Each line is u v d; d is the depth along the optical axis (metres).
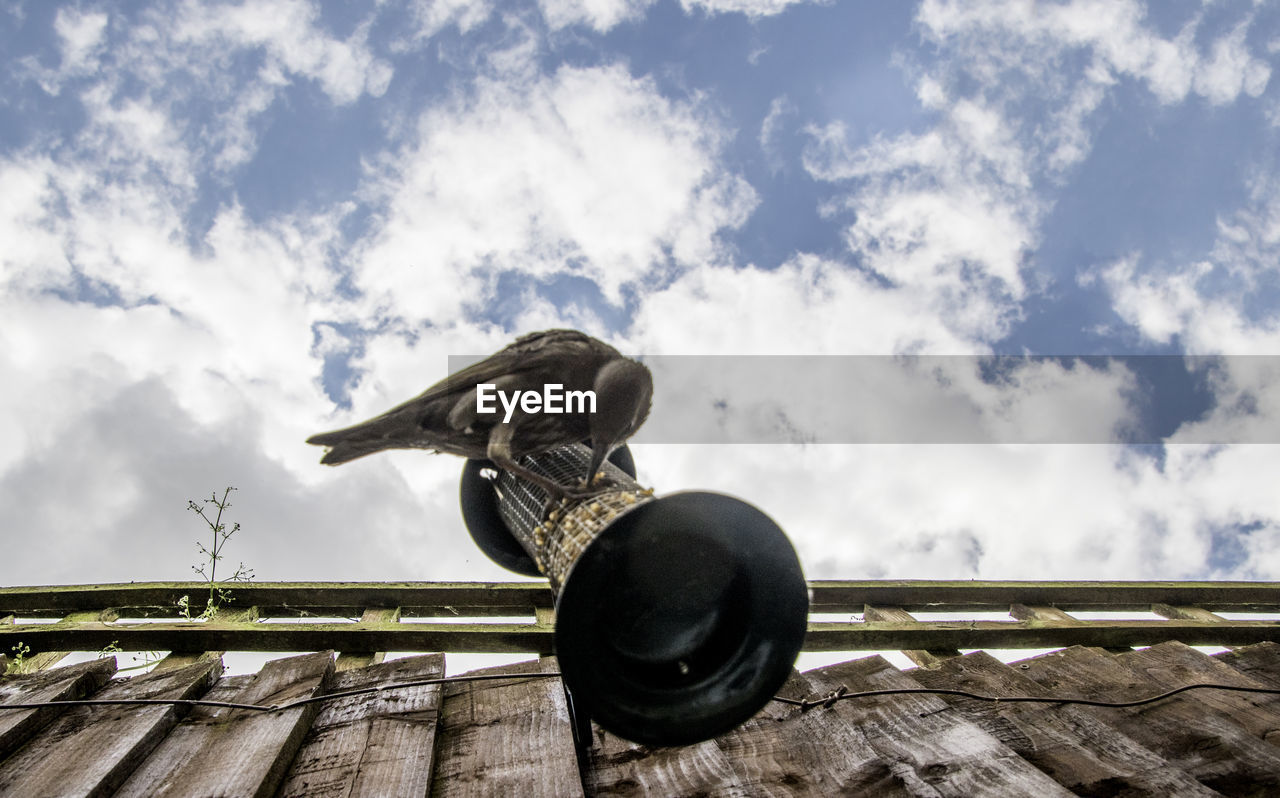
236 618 0.90
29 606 0.89
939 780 0.57
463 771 0.57
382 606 0.94
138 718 0.58
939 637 0.88
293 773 0.56
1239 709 0.72
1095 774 0.60
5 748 0.55
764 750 0.61
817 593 1.04
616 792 0.57
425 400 0.49
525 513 0.53
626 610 0.44
